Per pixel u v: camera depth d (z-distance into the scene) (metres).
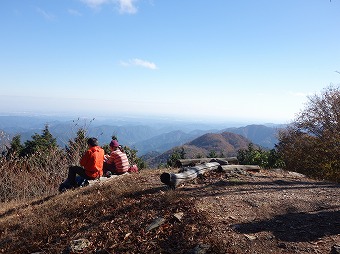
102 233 6.12
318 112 30.16
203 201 6.94
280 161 27.81
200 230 5.56
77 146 15.46
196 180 8.80
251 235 5.30
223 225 5.71
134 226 6.12
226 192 7.65
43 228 6.78
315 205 6.74
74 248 5.68
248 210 6.45
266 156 28.83
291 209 6.50
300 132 31.48
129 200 7.50
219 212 6.34
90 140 10.27
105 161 11.25
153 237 5.62
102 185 9.11
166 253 5.09
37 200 10.08
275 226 5.65
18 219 7.85
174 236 5.52
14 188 14.22
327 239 5.11
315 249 4.79
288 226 5.64
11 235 6.86
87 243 5.84
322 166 24.92
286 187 8.30
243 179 8.97
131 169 12.01
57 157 15.45
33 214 7.84
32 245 6.21
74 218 7.03
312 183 9.00
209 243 5.09
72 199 8.37
